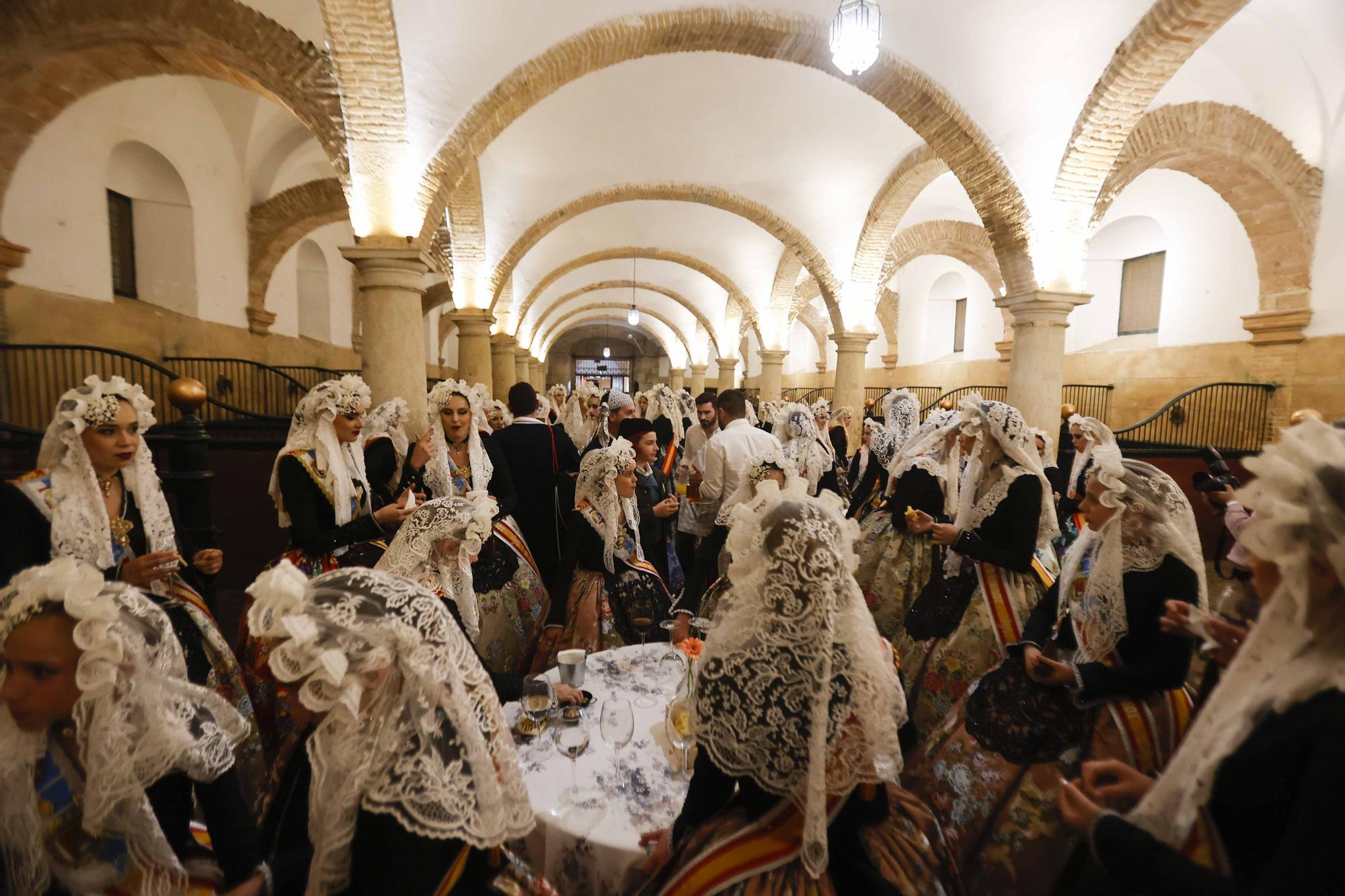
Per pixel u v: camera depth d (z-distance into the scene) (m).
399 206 5.33
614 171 9.63
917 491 3.25
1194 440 8.95
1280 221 7.69
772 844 1.35
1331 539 0.86
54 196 6.43
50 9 4.79
